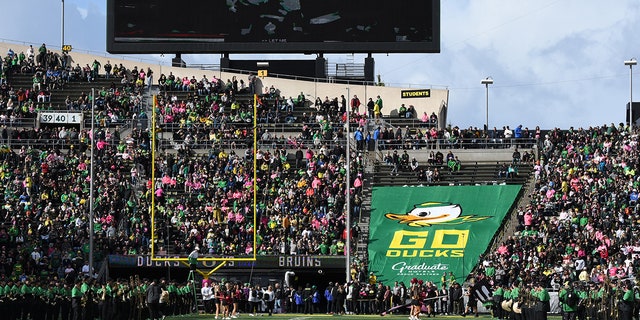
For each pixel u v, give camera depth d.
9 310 40.41
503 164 67.75
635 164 64.00
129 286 45.00
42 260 56.34
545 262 56.00
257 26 73.31
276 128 73.44
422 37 72.31
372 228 63.22
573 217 59.41
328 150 69.56
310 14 72.94
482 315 53.69
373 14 72.56
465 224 62.75
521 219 61.25
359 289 54.75
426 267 59.78
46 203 62.56
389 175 67.94
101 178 64.62
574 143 68.19
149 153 67.94
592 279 52.47
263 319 49.50
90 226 54.69
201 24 73.50
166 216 62.47
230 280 59.16
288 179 66.38
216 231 61.03
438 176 67.12
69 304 43.06
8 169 65.94
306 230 61.06
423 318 51.28
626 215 59.03
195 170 66.69
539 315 44.03
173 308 50.78
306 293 55.75
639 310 43.53
